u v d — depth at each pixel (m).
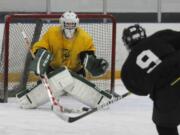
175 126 8.18
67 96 15.63
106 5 19.95
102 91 13.34
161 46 7.95
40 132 11.24
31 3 19.70
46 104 14.36
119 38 19.42
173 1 20.78
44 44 13.70
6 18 14.51
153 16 20.62
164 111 8.06
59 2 19.94
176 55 7.91
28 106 13.64
